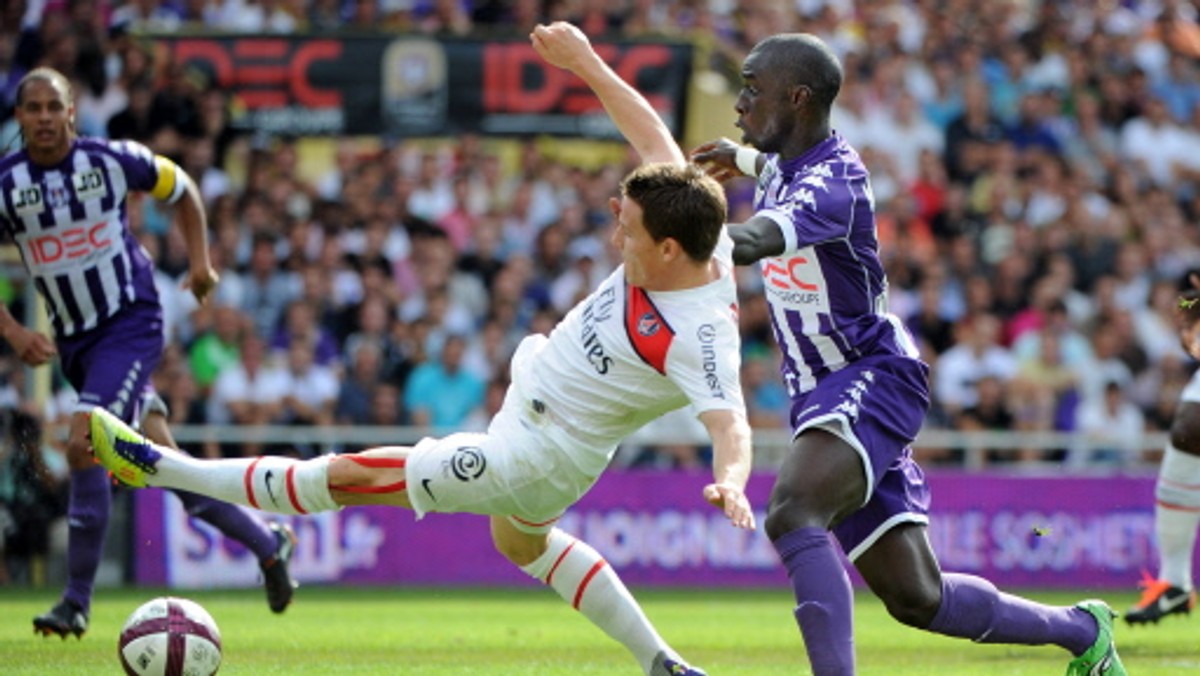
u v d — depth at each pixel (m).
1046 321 52.97
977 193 58.19
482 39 52.66
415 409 47.91
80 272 26.58
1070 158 60.12
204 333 47.62
